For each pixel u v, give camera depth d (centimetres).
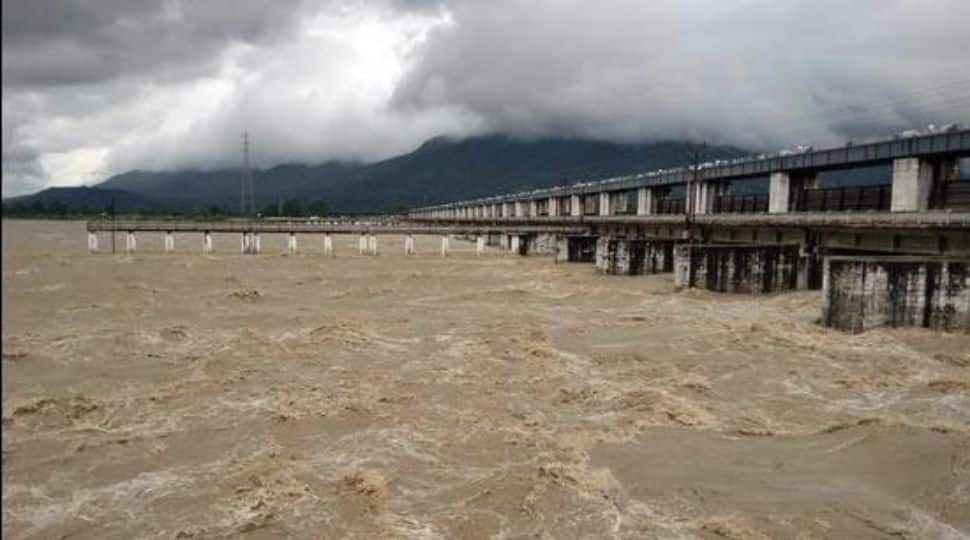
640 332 4319
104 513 1861
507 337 4025
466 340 4000
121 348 3675
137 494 1972
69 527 1788
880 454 2241
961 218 4572
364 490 1975
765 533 1766
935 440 2288
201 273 7325
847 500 1944
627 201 12988
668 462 2211
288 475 2075
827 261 4384
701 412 2692
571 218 12525
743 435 2462
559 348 3841
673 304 5612
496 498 1956
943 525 1809
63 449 2280
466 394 2914
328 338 3947
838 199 7388
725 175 9112
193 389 2934
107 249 10388
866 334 4150
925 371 3369
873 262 4153
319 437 2403
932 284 4206
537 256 10800
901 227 5066
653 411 2694
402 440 2380
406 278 7325
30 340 3728
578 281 7250
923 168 5969
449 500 1947
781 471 2144
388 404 2747
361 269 8206
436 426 2520
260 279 6925
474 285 6838
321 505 1905
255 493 1967
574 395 2903
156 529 1783
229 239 14462
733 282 6144
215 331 4191
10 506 1886
